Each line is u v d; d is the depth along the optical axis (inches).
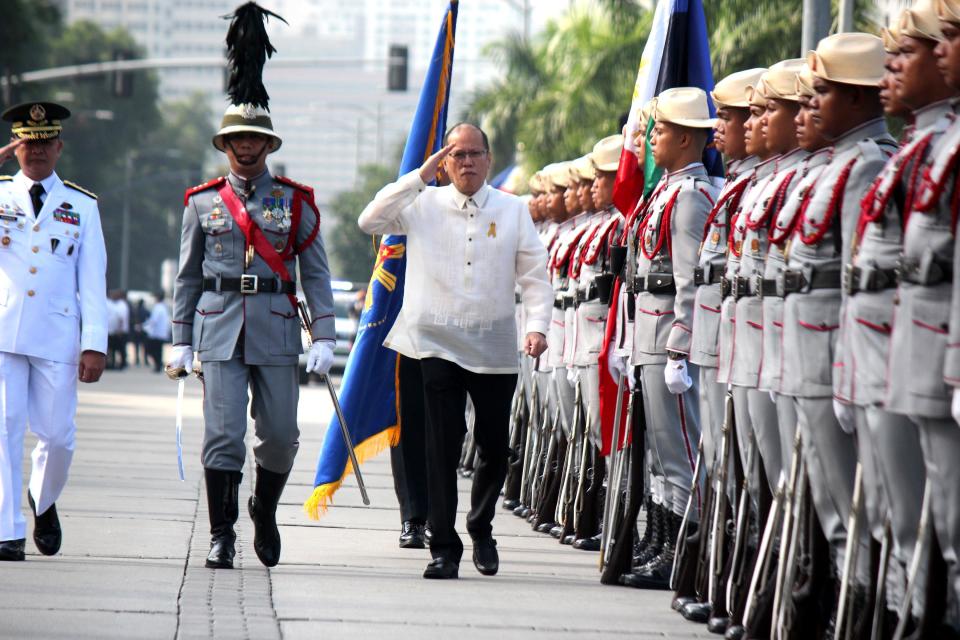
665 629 901.2
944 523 691.4
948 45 676.7
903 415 718.5
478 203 1088.2
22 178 1093.1
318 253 1076.5
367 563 1131.9
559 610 952.9
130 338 5890.8
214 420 1044.5
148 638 821.9
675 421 1051.3
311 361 1061.1
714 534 907.4
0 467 1062.4
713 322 947.3
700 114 1042.1
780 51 2719.0
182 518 1338.6
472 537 1098.1
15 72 5172.2
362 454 1267.2
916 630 714.8
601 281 1263.5
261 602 938.7
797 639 815.7
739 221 887.1
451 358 1069.8
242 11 1054.4
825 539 819.4
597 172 1332.4
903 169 715.4
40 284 1072.2
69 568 1040.8
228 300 1042.7
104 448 2014.0
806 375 800.9
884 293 727.7
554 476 1391.5
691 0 1218.0
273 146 1059.9
